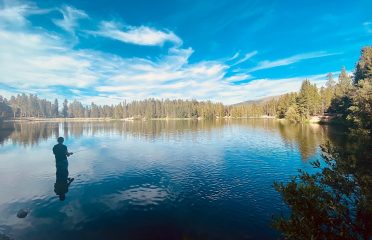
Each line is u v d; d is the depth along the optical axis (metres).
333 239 6.43
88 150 45.69
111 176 27.59
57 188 23.72
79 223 16.61
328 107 124.62
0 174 29.02
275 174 27.52
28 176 28.06
